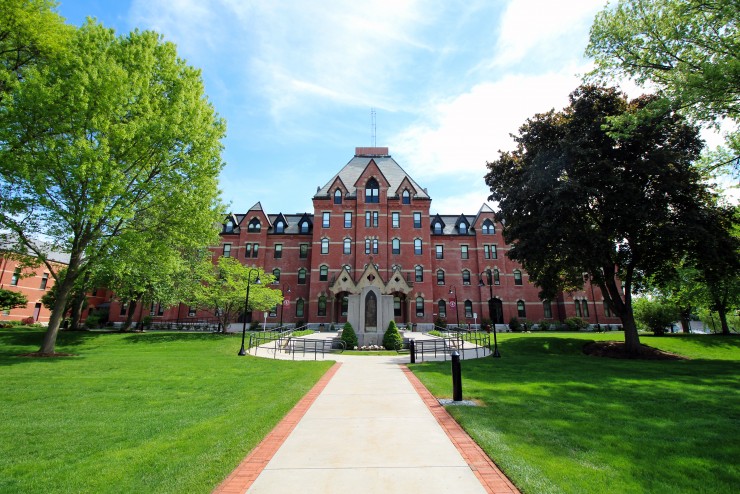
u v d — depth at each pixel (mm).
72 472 5297
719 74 12000
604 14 15508
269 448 6168
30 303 49312
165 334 29062
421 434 6879
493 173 27969
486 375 13812
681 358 21516
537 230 21578
